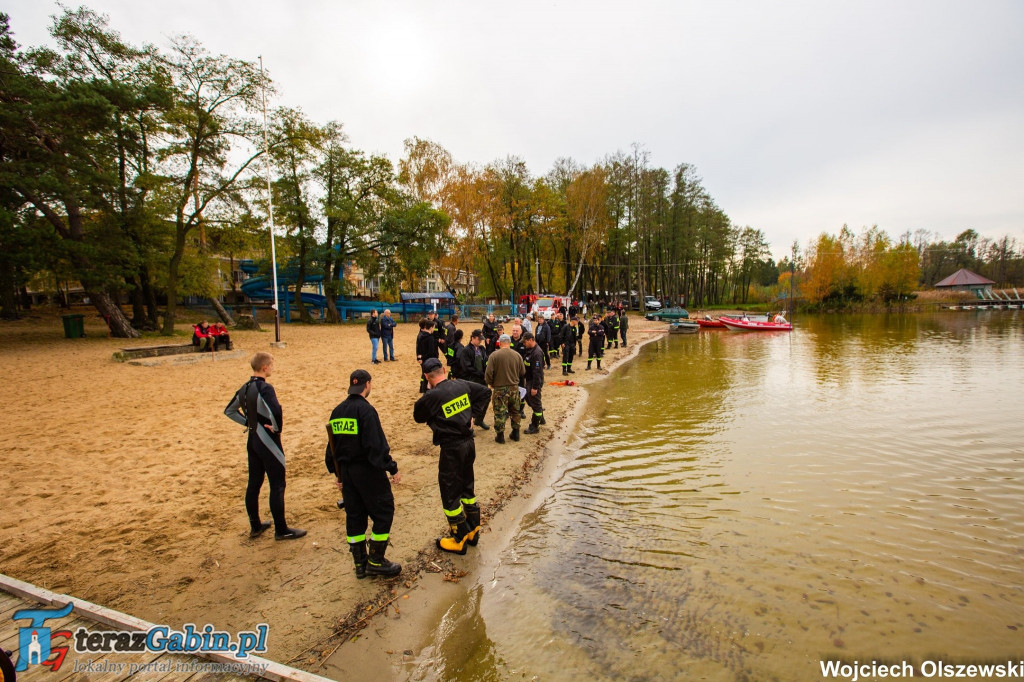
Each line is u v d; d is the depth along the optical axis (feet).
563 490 19.88
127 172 65.41
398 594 12.32
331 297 106.83
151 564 12.98
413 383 37.99
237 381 36.96
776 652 10.48
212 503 16.79
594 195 139.03
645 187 165.27
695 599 12.46
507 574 13.58
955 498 18.75
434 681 9.54
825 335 94.79
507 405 25.22
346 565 13.34
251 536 14.53
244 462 20.65
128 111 54.44
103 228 60.44
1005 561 14.24
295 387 35.86
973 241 284.82
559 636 11.03
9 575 12.25
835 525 16.58
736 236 250.98
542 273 181.57
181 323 95.91
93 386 34.45
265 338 72.28
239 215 75.56
